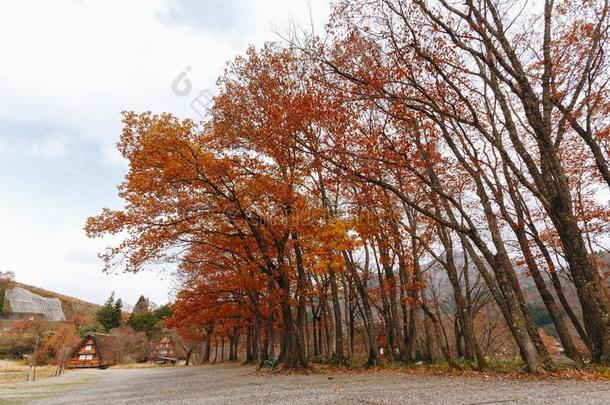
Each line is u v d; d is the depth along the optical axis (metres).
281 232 22.33
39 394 21.09
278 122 15.73
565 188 13.88
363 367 22.69
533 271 17.73
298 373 21.09
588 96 15.19
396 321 24.48
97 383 30.25
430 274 29.56
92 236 19.17
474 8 13.55
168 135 17.98
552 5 14.77
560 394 9.22
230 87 19.39
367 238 20.84
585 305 13.50
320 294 26.03
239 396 13.27
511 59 13.85
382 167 16.41
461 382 13.11
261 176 20.55
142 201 19.19
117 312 98.00
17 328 71.88
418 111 15.31
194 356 79.19
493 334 35.69
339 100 14.56
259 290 28.75
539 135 13.99
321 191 22.67
